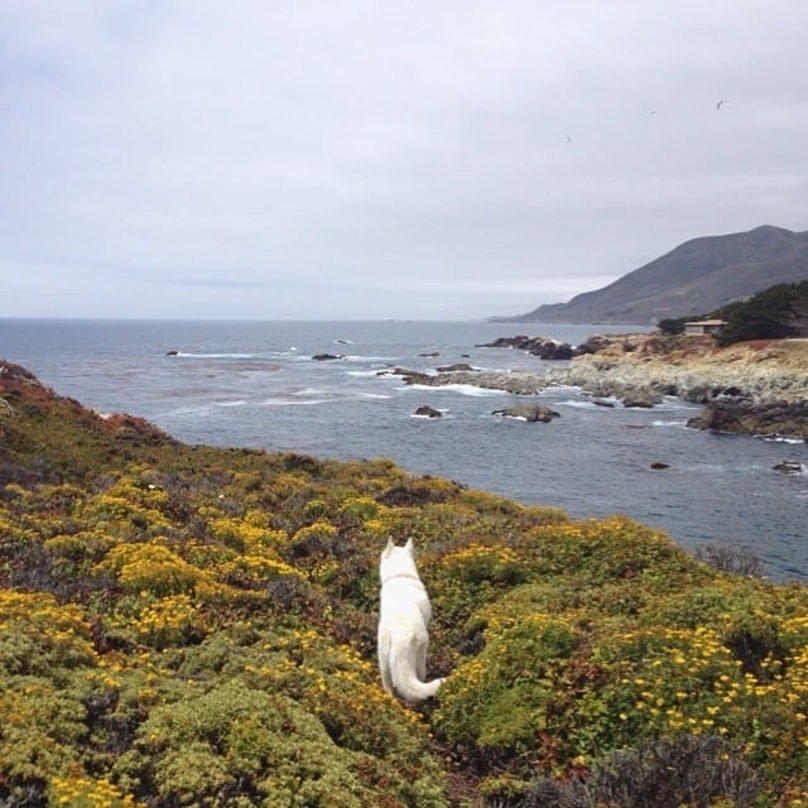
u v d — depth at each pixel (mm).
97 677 7016
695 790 6035
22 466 21031
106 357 136250
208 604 10258
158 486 19625
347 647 9844
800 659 7957
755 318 94375
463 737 8047
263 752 6086
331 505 19719
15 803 5051
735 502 38156
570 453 51312
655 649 8383
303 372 107062
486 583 12766
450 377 94062
